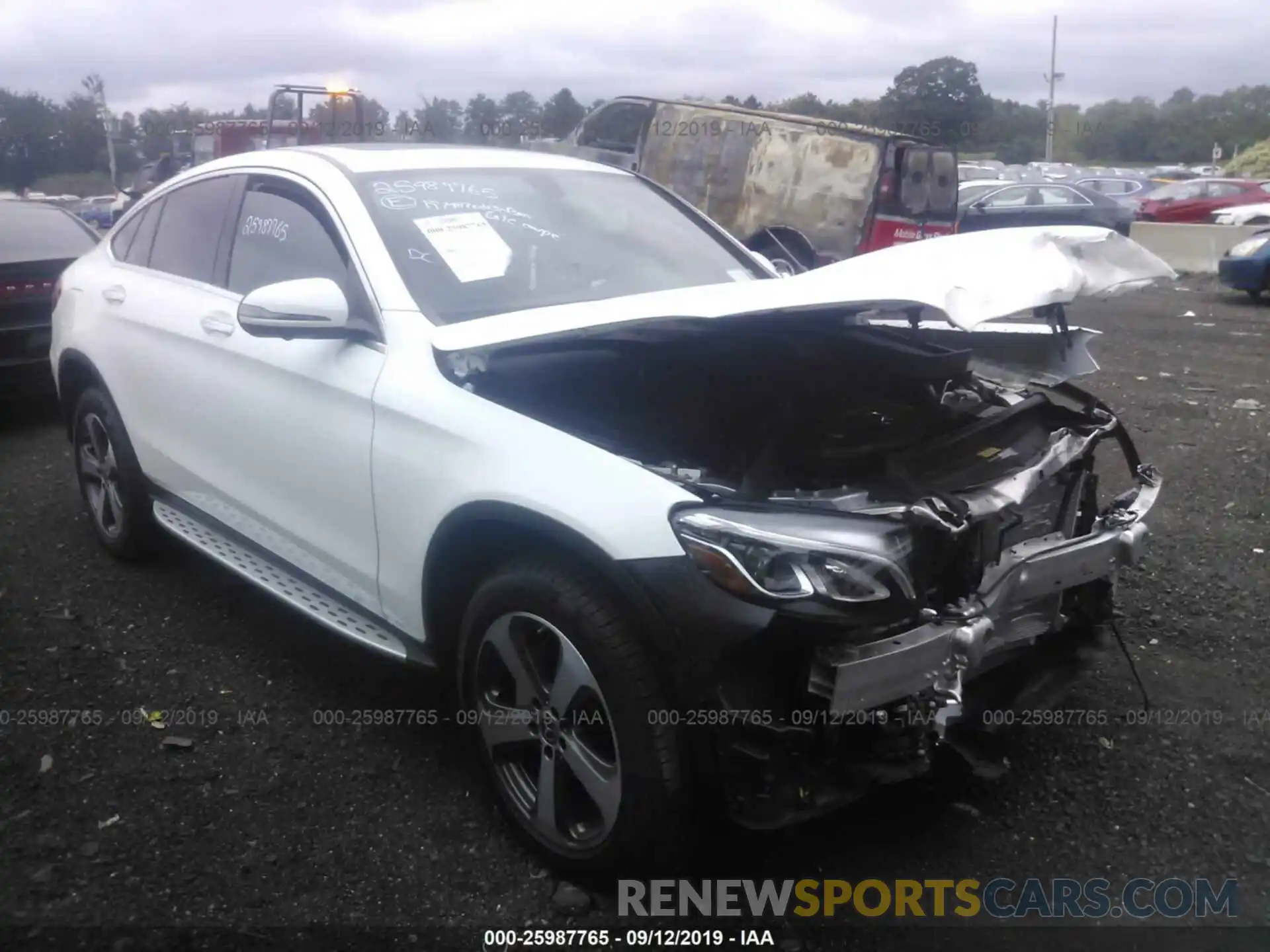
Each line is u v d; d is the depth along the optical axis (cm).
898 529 262
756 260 436
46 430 766
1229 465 653
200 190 454
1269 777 339
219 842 311
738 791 258
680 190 1337
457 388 312
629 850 273
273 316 323
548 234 389
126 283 476
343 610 363
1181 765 346
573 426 307
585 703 279
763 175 1272
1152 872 300
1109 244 299
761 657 252
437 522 307
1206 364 998
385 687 398
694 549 254
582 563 276
